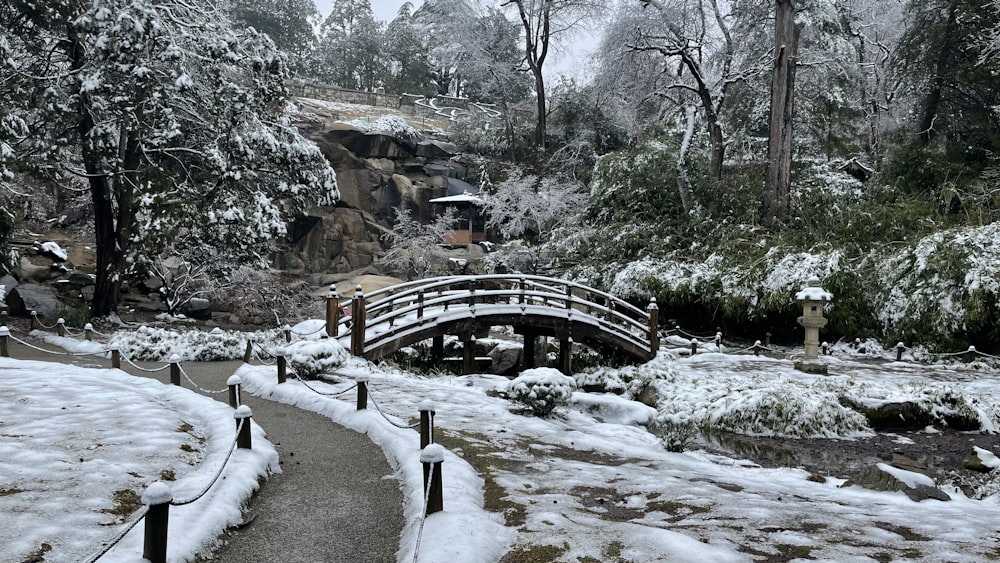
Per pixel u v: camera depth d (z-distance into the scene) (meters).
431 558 4.67
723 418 12.17
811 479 8.80
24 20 23.17
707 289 24.55
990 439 11.83
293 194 26.55
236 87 24.66
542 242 34.22
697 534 5.49
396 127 42.56
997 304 19.09
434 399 11.92
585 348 22.23
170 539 4.80
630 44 32.62
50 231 33.25
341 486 6.83
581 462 8.48
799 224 27.38
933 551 5.14
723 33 31.44
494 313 17.25
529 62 40.28
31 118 23.73
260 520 5.84
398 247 35.31
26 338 19.44
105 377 12.27
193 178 27.14
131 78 22.52
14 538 4.61
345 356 13.29
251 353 16.62
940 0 29.92
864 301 22.69
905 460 10.16
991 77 27.41
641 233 28.70
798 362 17.16
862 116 34.91
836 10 33.34
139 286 28.42
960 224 23.03
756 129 38.75
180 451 7.13
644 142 31.97
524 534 5.36
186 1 25.38
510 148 41.81
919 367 18.75
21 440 7.04
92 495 5.54
